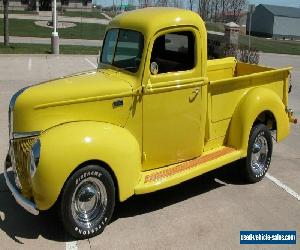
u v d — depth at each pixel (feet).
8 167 16.66
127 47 16.47
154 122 16.46
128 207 17.20
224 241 15.05
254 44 104.27
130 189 15.31
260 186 19.72
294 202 18.20
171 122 16.92
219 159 18.06
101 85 15.34
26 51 60.75
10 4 174.91
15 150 15.06
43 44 76.79
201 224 16.10
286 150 24.95
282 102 20.85
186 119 17.34
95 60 57.93
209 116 18.28
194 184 19.67
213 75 22.02
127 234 15.23
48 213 16.42
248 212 17.16
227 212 17.10
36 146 13.83
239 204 17.83
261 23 191.01
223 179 20.34
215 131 18.85
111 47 17.39
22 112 14.71
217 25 129.18
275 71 20.63
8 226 15.51
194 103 17.40
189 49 16.94
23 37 88.33
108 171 14.82
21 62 52.65
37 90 14.88
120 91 15.49
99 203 14.93
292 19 187.32
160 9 17.30
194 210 17.16
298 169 21.99
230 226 16.05
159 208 17.21
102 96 15.24
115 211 16.83
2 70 46.39
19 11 159.02
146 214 16.69
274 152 24.52
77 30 107.76
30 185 14.39
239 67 23.17
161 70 16.38
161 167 17.17
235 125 19.16
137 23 16.11
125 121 15.83
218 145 19.31
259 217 16.79
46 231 15.23
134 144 15.42
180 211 17.03
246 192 19.02
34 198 14.03
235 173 20.66
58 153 13.61
